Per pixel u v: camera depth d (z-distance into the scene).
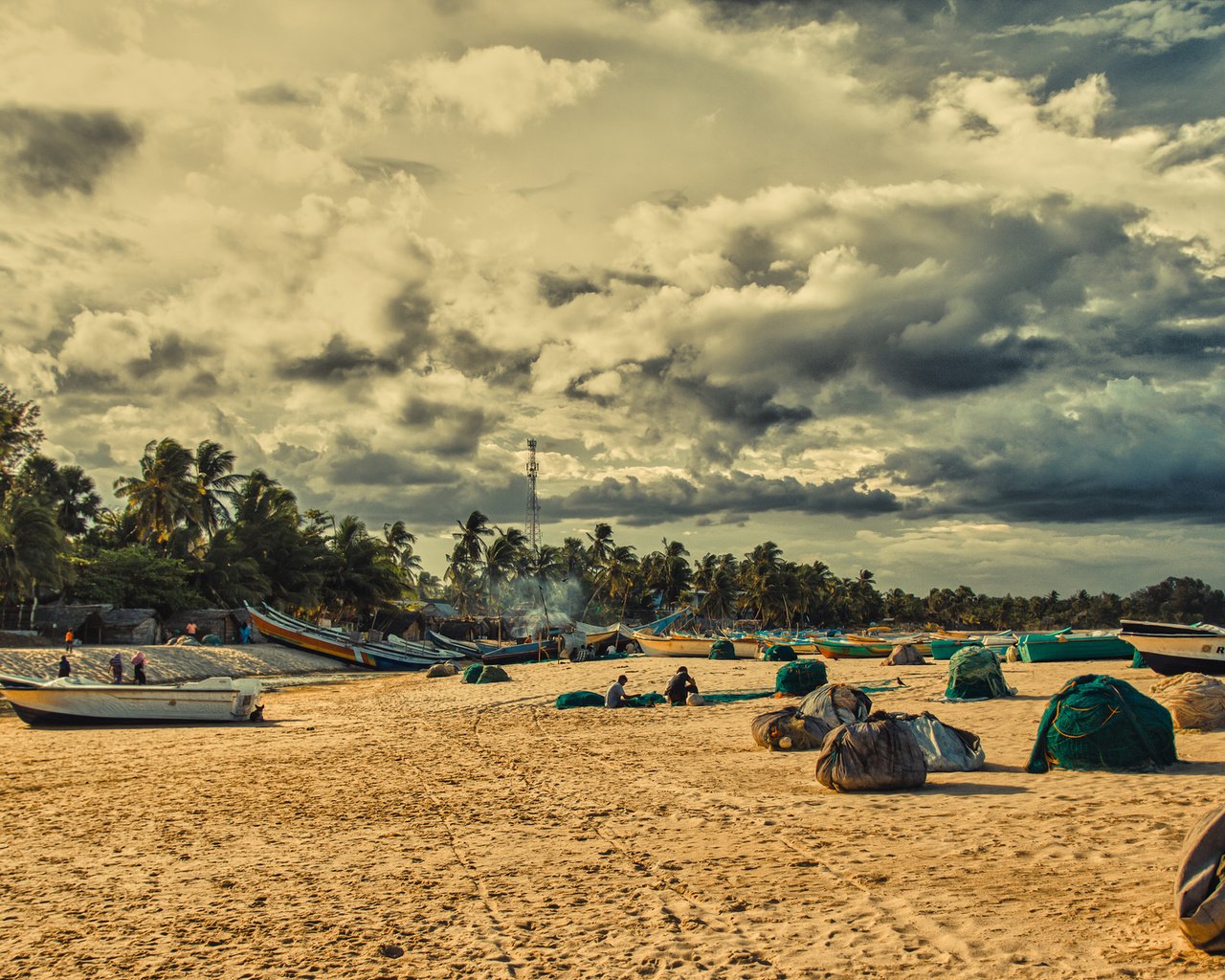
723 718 22.50
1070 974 5.32
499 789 13.52
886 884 7.52
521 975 6.00
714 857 8.84
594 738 19.59
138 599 66.12
